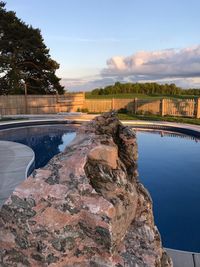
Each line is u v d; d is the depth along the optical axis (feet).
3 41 92.63
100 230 6.38
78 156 7.57
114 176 7.58
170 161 36.58
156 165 34.78
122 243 7.24
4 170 25.05
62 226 6.43
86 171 7.32
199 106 70.33
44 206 6.53
